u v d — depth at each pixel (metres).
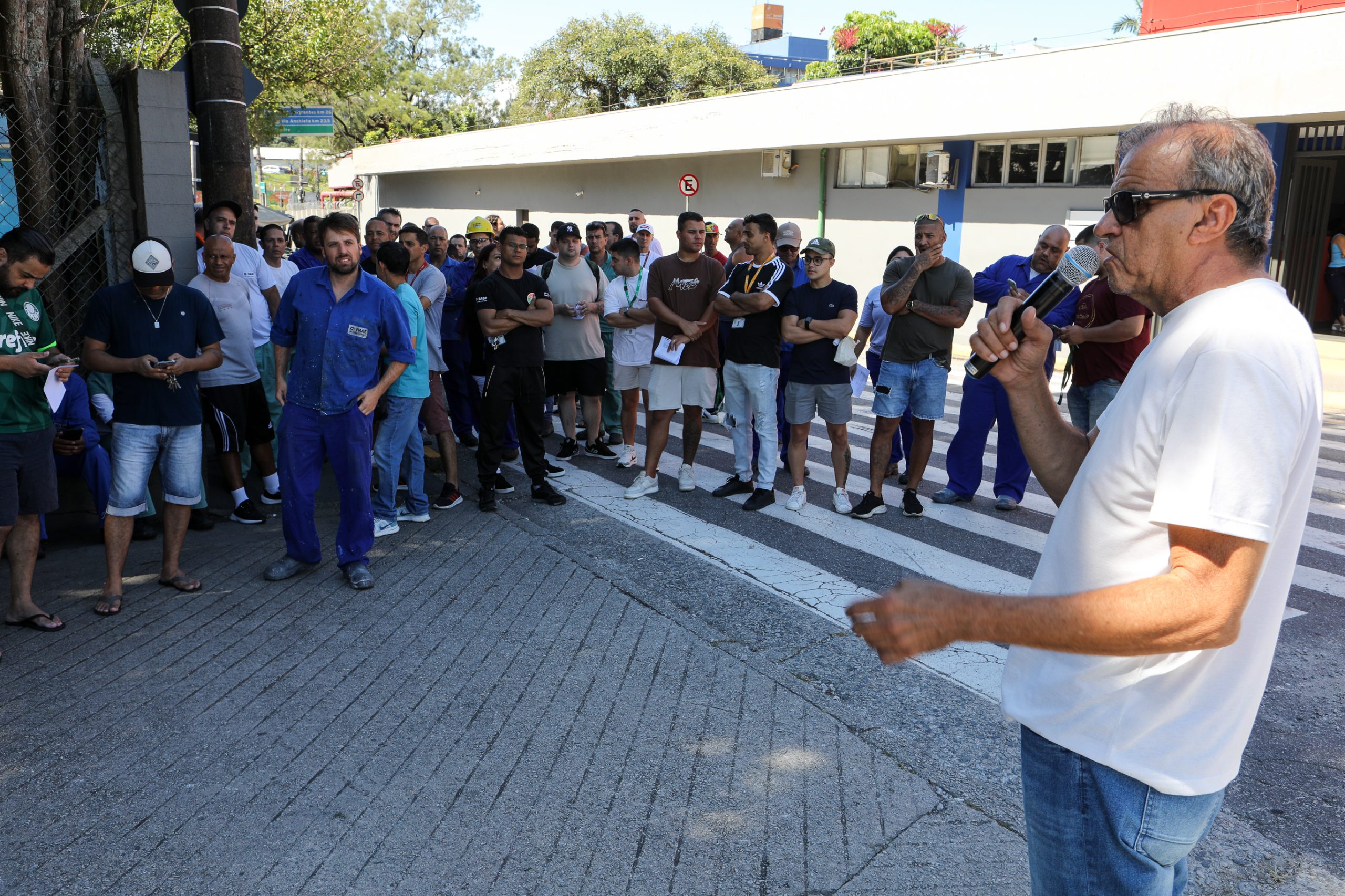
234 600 5.01
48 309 6.60
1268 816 3.41
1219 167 1.56
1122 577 1.62
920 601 1.56
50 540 5.98
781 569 5.88
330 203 48.09
